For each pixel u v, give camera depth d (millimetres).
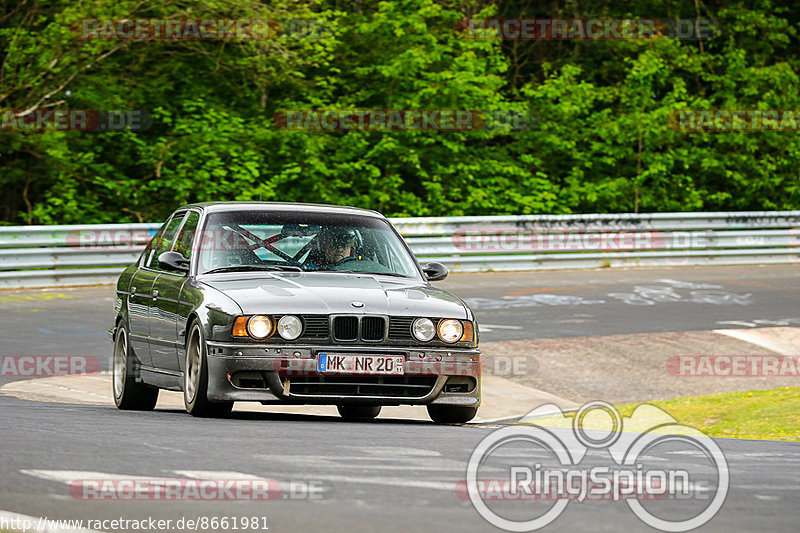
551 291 40250
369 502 9422
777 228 53562
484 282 42875
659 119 64438
